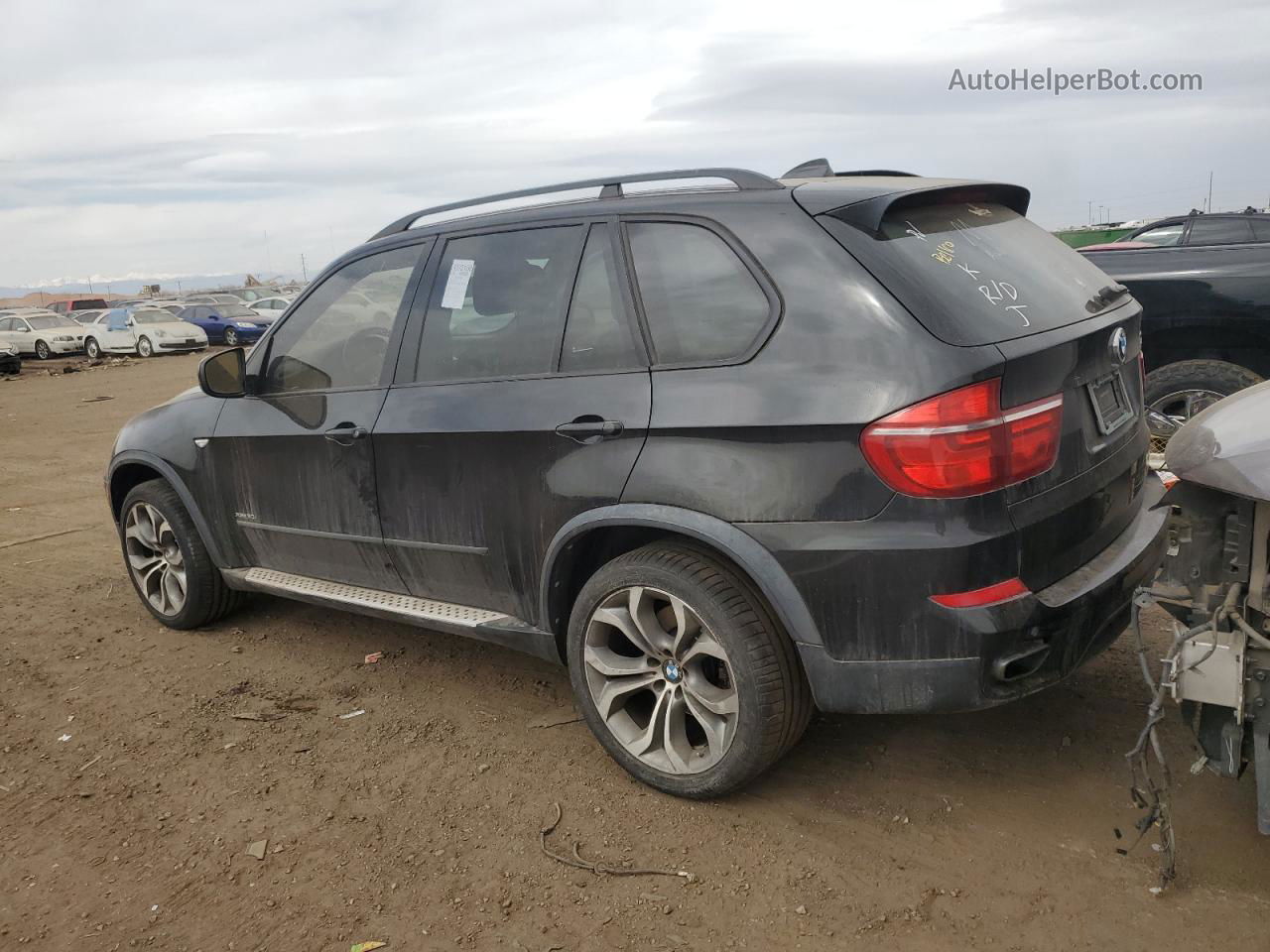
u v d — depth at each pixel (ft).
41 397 62.44
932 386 8.17
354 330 12.70
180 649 15.30
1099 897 8.30
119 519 16.56
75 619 16.97
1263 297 18.20
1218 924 7.89
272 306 112.98
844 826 9.58
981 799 9.86
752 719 9.35
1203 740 8.04
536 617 11.16
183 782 11.19
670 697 10.04
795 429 8.70
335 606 13.28
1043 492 8.64
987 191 10.57
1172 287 18.97
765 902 8.57
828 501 8.64
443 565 11.82
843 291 8.81
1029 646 8.53
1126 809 9.50
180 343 98.07
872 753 10.88
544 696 12.88
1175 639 7.80
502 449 10.75
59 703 13.55
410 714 12.59
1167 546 7.91
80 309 158.30
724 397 9.14
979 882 8.63
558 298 10.71
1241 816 9.26
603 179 10.98
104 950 8.48
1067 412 8.95
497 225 11.50
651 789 10.44
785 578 8.89
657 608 10.41
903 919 8.24
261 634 15.70
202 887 9.26
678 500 9.41
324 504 12.93
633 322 10.04
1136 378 10.75
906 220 9.41
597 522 9.96
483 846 9.64
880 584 8.50
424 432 11.43
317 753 11.71
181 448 14.80
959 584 8.29
